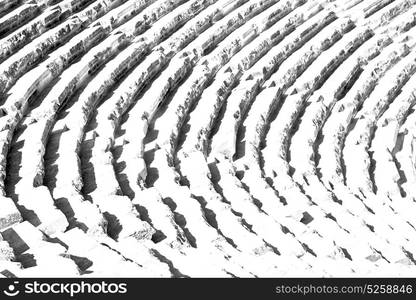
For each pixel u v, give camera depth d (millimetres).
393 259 16031
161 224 15703
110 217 15828
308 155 23062
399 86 29844
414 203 20703
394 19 34000
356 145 24891
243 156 22156
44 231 14945
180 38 28375
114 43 26375
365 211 19359
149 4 30297
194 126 23188
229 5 31609
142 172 18938
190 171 19844
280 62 29203
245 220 17250
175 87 25609
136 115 22953
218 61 27828
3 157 17922
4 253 13180
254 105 25688
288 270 13398
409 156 25203
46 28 26453
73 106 22359
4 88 22062
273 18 31750
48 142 20125
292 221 17328
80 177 17625
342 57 30547
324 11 33281
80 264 13172
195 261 13562
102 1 28969
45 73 23125
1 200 15492
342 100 27656
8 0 27031
